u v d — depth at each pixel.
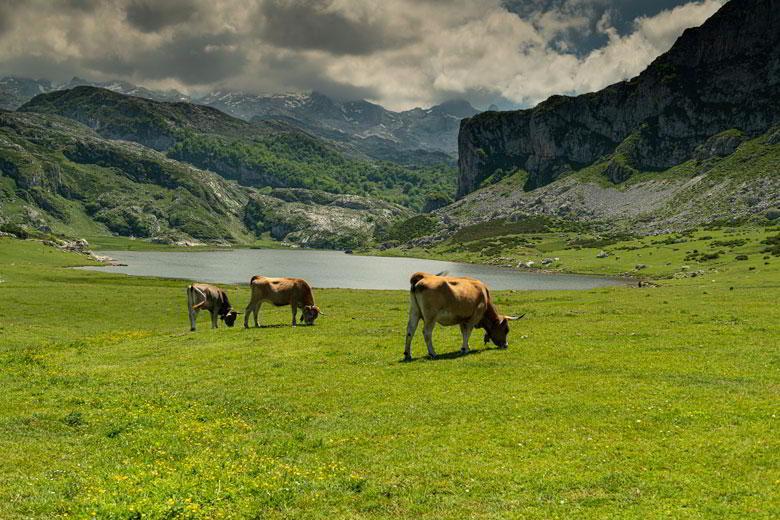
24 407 20.17
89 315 56.38
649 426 16.00
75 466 14.55
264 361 27.84
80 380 24.77
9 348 37.88
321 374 24.45
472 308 26.86
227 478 13.48
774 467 12.90
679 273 160.12
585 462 13.84
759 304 43.50
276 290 41.06
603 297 58.28
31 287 75.81
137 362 29.84
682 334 30.59
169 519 11.23
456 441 15.66
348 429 17.22
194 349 32.69
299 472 13.85
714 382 20.33
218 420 18.53
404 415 18.17
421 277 26.75
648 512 11.13
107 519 11.11
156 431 17.39
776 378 20.44
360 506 12.16
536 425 16.61
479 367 24.19
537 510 11.49
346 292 81.12
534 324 37.22
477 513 11.55
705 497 11.67
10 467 14.42
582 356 25.59
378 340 32.44
